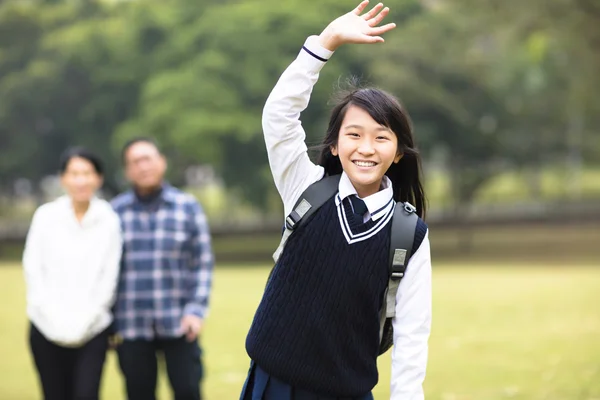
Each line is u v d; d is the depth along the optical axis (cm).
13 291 1827
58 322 514
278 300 287
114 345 552
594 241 3353
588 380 748
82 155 541
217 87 2938
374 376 299
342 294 283
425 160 3541
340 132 291
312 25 2956
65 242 532
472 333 1080
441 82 3127
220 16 3042
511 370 812
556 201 4381
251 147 3144
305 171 296
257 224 4128
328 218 285
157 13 3212
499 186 5091
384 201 288
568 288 1720
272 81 2986
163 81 2953
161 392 769
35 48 3459
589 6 2147
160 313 548
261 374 292
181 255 561
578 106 3234
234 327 1187
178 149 2969
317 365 285
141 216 559
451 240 3569
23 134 3425
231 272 2461
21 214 4706
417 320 289
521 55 3158
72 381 534
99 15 3581
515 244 3381
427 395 704
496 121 3322
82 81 3353
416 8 3014
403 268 285
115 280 538
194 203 574
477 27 2870
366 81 323
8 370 877
